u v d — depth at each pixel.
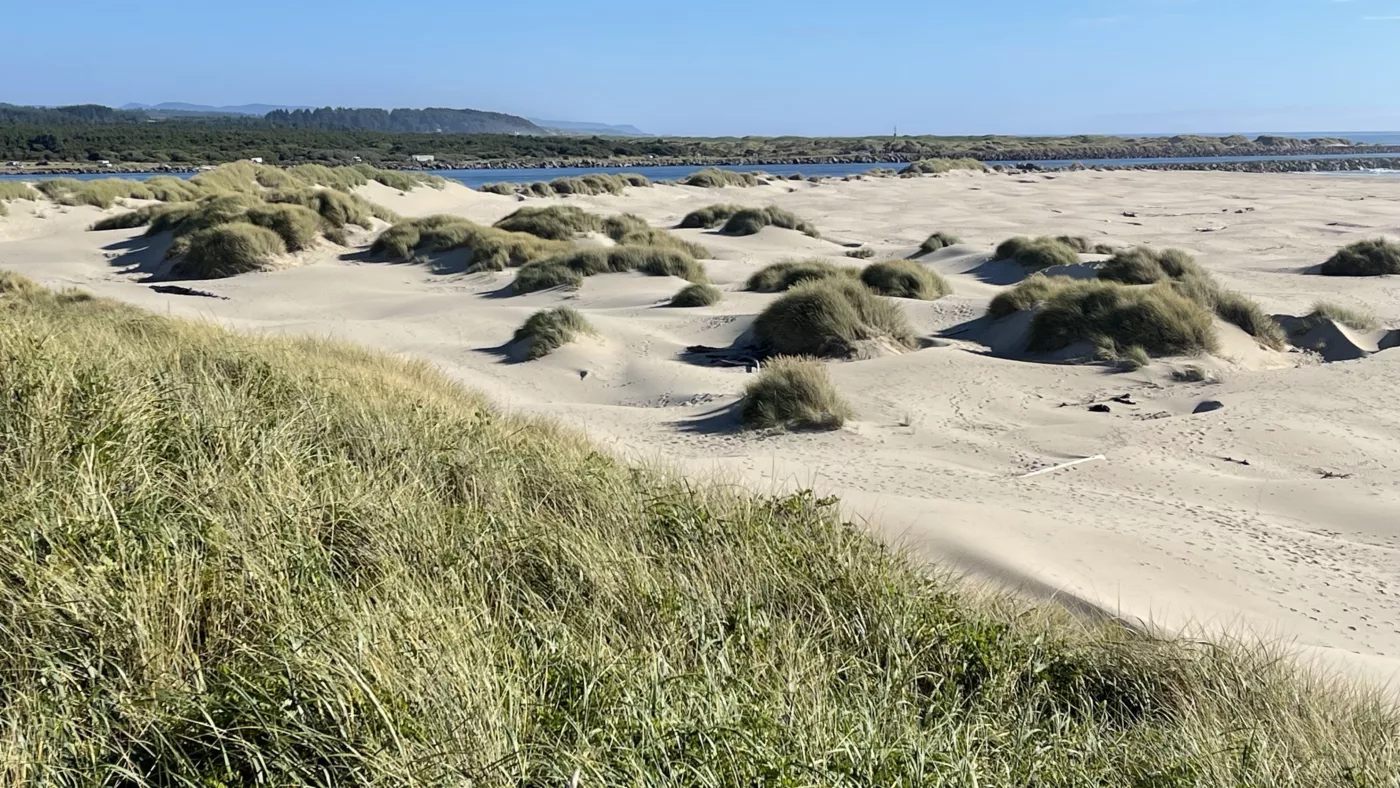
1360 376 13.93
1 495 4.20
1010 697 4.14
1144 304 16.50
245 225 28.62
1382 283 23.67
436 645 3.25
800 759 2.93
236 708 2.84
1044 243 26.69
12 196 37.88
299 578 3.73
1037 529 8.08
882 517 7.91
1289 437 11.52
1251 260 28.66
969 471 10.59
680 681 3.32
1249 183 63.41
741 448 11.84
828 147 149.88
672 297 22.88
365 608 3.39
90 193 39.94
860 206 49.12
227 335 11.47
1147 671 4.71
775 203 51.00
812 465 10.75
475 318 21.69
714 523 5.56
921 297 22.33
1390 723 4.37
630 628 4.03
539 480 6.26
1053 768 3.42
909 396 14.27
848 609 4.69
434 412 8.25
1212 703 4.41
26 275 27.48
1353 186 59.47
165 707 2.86
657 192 55.88
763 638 3.97
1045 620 5.38
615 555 4.64
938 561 6.98
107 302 20.02
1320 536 8.37
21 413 5.12
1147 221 40.34
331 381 8.98
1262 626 6.33
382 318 22.84
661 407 14.66
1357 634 6.39
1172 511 9.03
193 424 5.68
